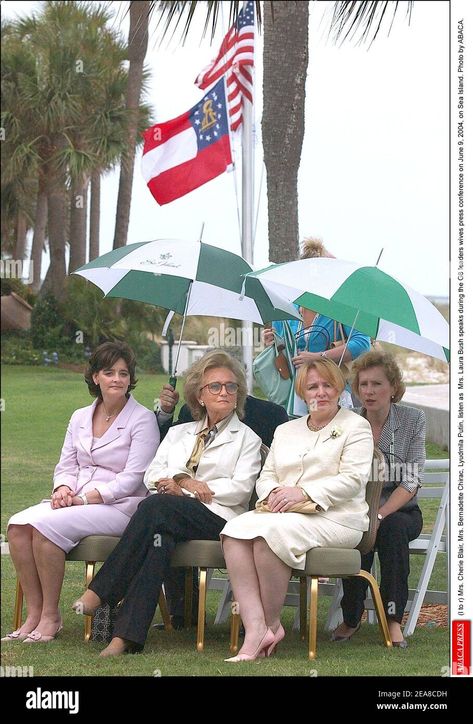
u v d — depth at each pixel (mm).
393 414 5879
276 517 5195
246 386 5781
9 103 23578
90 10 23875
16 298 23047
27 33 24406
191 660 5207
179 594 6137
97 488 5797
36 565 5715
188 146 8719
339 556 5219
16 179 25891
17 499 11133
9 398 17984
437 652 5457
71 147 22984
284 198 9758
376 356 5887
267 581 5156
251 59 8828
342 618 6191
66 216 25578
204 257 5871
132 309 21094
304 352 6242
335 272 5516
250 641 5188
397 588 5602
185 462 5641
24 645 5559
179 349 6363
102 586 5305
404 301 5445
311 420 5555
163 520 5312
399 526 5637
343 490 5270
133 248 5945
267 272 5586
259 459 5688
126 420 6020
